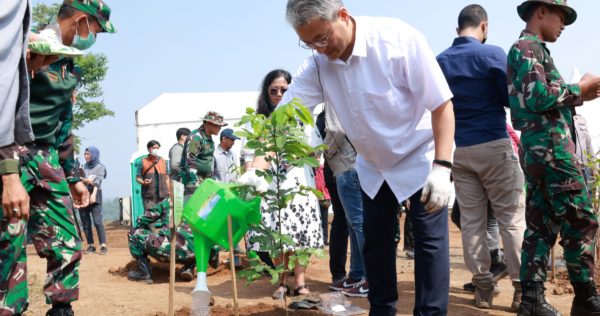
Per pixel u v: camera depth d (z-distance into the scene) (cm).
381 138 318
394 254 351
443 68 465
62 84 369
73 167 421
